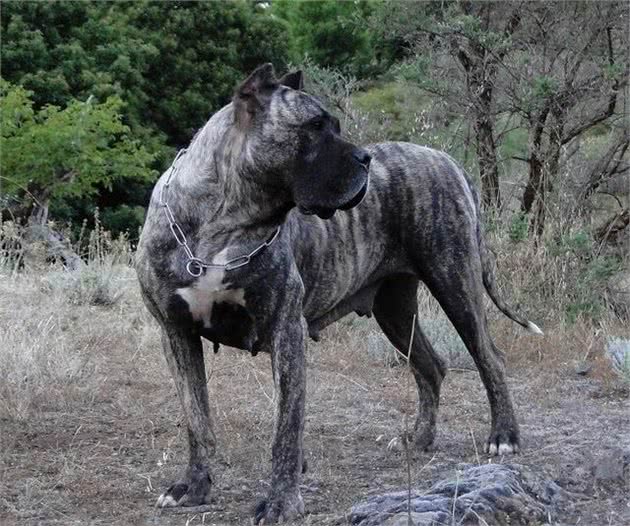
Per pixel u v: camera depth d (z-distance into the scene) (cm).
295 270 704
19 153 2536
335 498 744
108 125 2639
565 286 1431
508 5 1714
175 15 3409
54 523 691
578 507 708
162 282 693
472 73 1678
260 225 673
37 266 1556
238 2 3534
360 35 3634
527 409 1048
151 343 1262
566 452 867
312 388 1111
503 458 852
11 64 3052
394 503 667
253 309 694
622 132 1648
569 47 1639
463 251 861
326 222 791
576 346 1334
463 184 884
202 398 729
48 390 1022
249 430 936
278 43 3609
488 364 875
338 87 1859
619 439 912
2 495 744
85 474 791
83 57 3109
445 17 1680
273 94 658
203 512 714
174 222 684
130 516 705
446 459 861
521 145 1834
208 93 3475
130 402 1027
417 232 849
